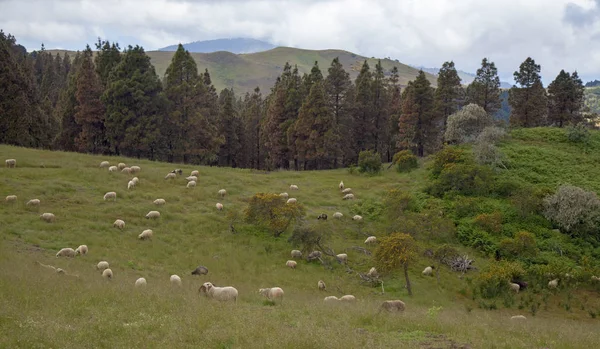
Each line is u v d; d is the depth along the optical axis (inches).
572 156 1761.8
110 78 2203.5
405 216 1277.1
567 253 1196.5
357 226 1310.3
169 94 2217.0
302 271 1000.9
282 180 1748.3
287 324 484.7
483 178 1501.0
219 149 2704.2
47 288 526.0
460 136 1983.3
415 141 2432.3
